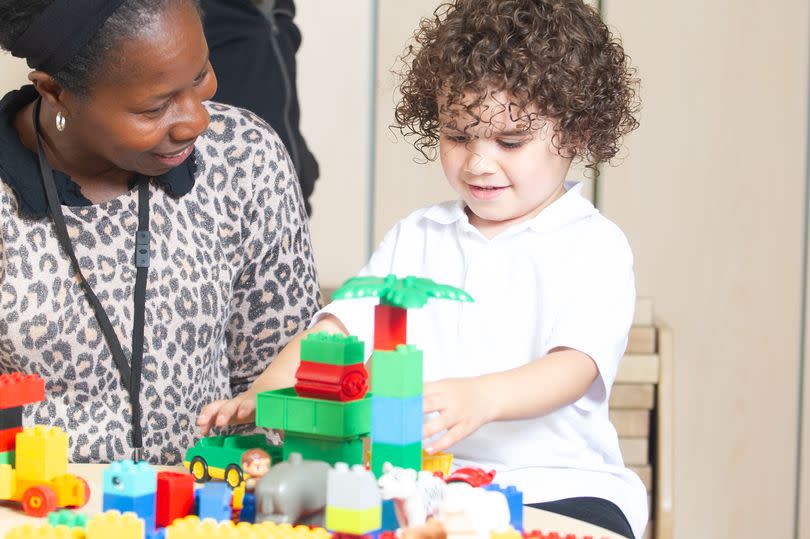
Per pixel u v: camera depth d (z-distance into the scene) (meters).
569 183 1.58
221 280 1.44
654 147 2.69
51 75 1.22
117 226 1.36
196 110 1.24
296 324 1.53
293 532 0.92
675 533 2.73
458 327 1.47
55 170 1.34
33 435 1.05
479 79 1.39
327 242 2.83
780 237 2.70
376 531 0.93
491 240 1.48
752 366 2.72
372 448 0.99
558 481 1.37
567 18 1.48
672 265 2.71
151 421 1.38
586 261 1.44
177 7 1.20
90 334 1.34
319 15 2.77
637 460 2.35
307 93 2.79
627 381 2.33
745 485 2.72
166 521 1.01
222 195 1.45
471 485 1.05
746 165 2.69
